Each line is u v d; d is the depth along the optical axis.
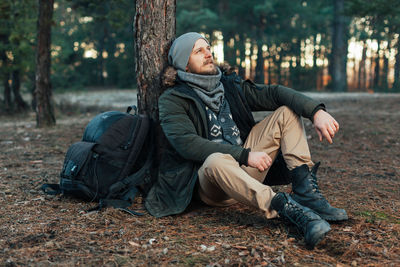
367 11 12.78
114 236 2.23
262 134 2.66
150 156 2.96
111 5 9.52
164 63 3.13
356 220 2.46
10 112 12.70
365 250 2.02
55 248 2.05
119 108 12.73
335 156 4.96
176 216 2.61
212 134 2.63
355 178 3.75
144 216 2.60
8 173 3.99
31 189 3.34
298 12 29.61
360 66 38.25
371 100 13.75
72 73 22.02
